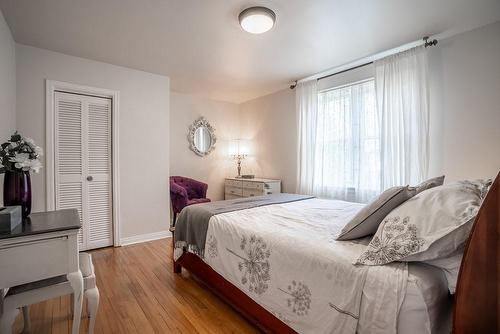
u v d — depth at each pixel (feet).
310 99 11.98
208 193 15.92
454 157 8.09
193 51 9.08
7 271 3.55
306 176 12.14
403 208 3.90
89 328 4.61
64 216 4.72
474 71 7.68
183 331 5.18
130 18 6.97
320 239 4.57
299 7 6.53
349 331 3.41
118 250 9.89
